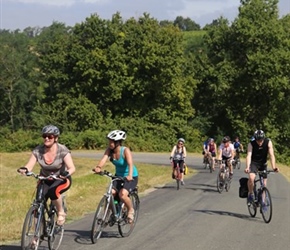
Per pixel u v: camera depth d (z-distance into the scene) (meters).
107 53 58.44
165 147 56.94
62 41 60.84
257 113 59.84
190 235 9.61
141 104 59.53
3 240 8.93
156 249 8.35
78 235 9.36
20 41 72.88
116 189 9.12
